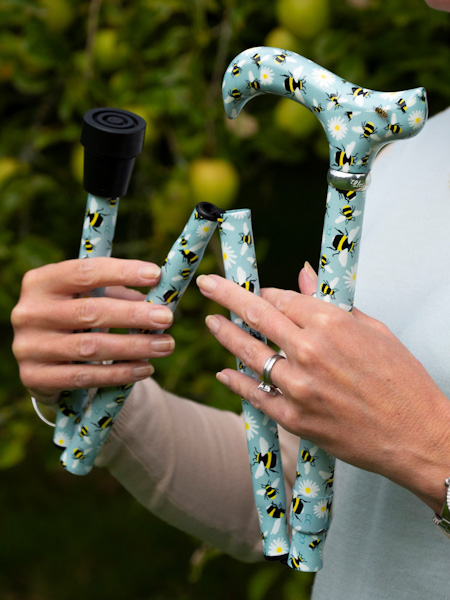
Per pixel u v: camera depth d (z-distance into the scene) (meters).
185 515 1.12
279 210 2.46
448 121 1.05
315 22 1.56
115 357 0.92
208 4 1.66
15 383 2.01
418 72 1.66
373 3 1.61
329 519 0.86
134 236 2.00
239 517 1.14
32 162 1.91
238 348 0.81
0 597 2.51
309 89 0.76
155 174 1.78
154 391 1.13
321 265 0.80
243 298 0.80
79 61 1.69
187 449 1.11
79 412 1.02
